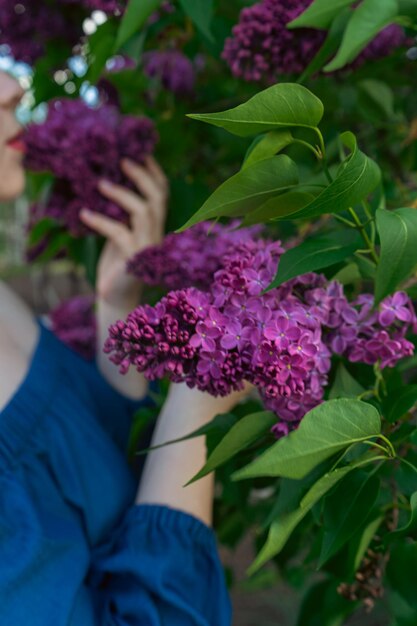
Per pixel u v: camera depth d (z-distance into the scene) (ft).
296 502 2.54
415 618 3.67
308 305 2.62
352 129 5.41
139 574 3.21
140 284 4.64
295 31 3.37
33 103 5.70
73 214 4.61
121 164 4.48
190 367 2.40
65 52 5.42
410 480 2.81
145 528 3.35
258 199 2.50
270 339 2.31
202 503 3.44
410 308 2.71
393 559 3.21
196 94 5.68
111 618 3.25
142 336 2.34
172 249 3.63
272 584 8.82
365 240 2.65
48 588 3.06
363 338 2.71
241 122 2.30
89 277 5.80
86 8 4.93
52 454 3.42
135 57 4.58
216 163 5.91
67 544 3.21
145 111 5.77
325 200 2.28
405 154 5.37
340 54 2.81
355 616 8.44
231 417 2.85
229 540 5.60
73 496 3.39
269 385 2.28
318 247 2.53
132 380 4.38
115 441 4.15
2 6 4.97
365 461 2.33
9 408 3.39
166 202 4.76
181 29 5.24
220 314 2.37
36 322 4.01
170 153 5.66
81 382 3.98
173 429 3.45
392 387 2.95
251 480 4.27
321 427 2.16
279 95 2.26
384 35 3.90
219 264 3.52
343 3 2.95
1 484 3.19
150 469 3.51
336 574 3.26
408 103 5.50
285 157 2.38
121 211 4.50
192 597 3.26
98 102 5.66
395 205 4.50
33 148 4.28
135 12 3.52
